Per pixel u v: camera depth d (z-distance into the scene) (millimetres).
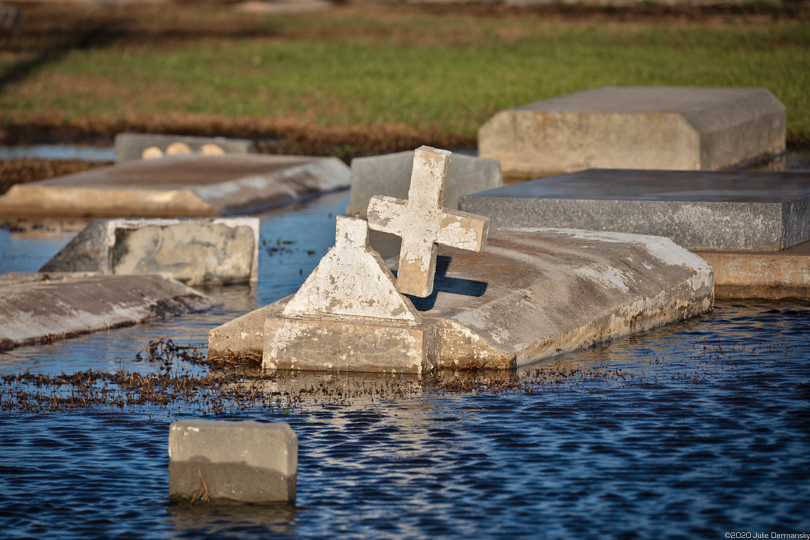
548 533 12531
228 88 71125
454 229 18125
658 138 39688
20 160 46906
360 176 34812
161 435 15922
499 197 25391
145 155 44719
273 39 100188
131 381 18500
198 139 45688
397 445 15156
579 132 40719
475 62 79625
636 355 19438
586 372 18391
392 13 123000
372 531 12680
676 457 14508
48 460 14969
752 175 28031
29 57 87562
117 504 13555
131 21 118688
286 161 42500
